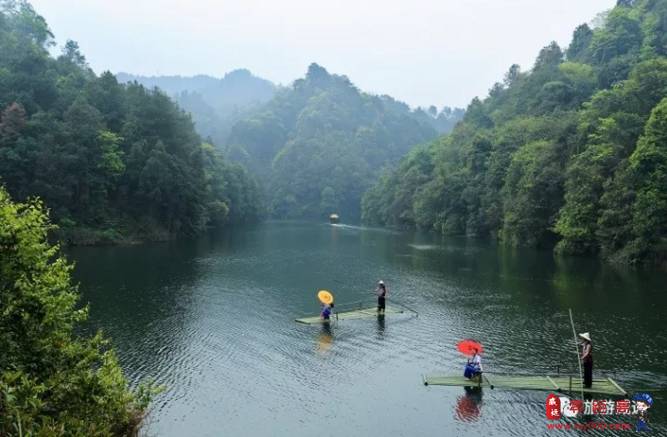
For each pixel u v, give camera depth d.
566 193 79.19
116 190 94.12
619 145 72.69
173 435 20.80
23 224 16.12
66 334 18.23
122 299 43.88
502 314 40.34
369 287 52.09
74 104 86.31
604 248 71.12
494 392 24.97
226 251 82.56
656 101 77.81
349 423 22.00
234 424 21.83
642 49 130.62
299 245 96.50
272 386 25.83
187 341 32.72
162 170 93.75
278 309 41.84
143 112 102.50
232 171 164.12
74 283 50.16
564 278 56.97
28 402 14.93
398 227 158.62
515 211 89.88
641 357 29.83
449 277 58.31
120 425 19.36
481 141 126.00
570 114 112.44
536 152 94.31
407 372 27.83
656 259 64.19
